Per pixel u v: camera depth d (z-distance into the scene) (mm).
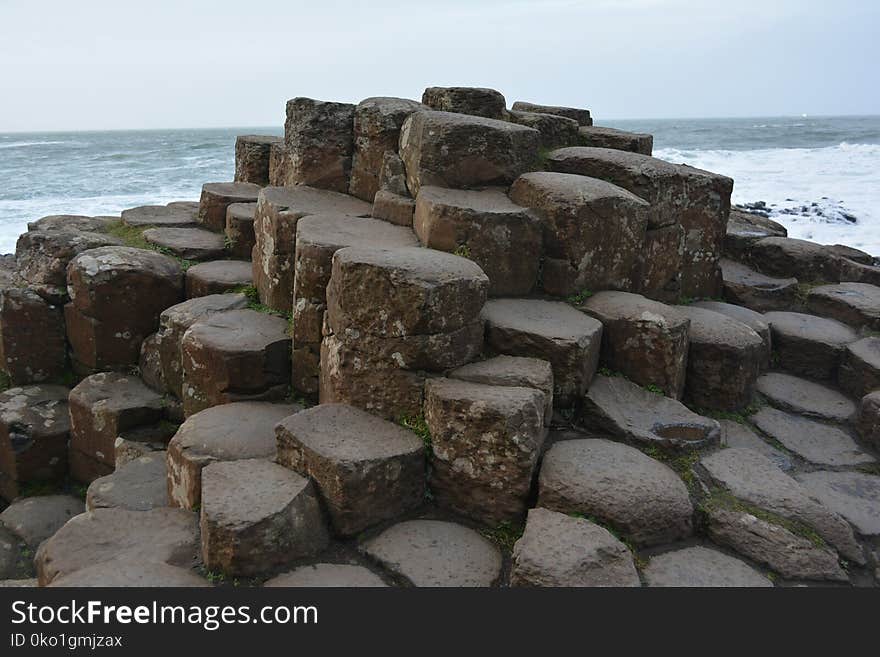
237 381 4465
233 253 6371
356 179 5879
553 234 4520
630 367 4242
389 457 3250
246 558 2828
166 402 5273
